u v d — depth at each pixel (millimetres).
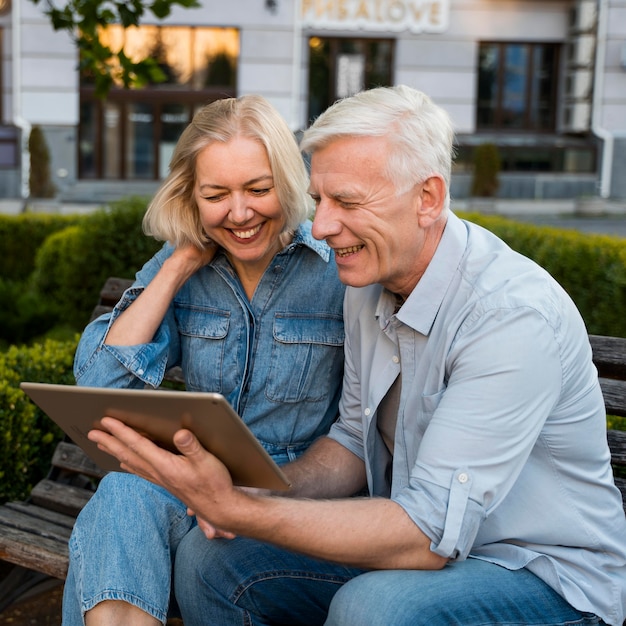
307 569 2055
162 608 2000
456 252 1950
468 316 1877
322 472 2172
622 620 1917
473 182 17547
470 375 1812
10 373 3248
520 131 19266
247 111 2154
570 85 18875
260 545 2059
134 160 18688
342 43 18531
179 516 2109
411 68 18516
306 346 2312
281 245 2326
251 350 2324
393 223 1863
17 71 17891
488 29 18531
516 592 1832
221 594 2023
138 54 18078
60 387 1738
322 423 2395
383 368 2082
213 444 1706
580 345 1877
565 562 1901
